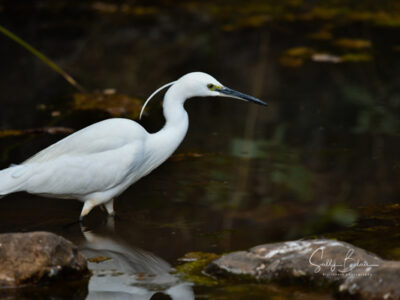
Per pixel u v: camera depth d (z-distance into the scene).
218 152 11.89
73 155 8.73
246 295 6.45
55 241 6.94
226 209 9.10
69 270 6.90
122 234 8.31
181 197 9.62
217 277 6.92
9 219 8.86
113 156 8.70
